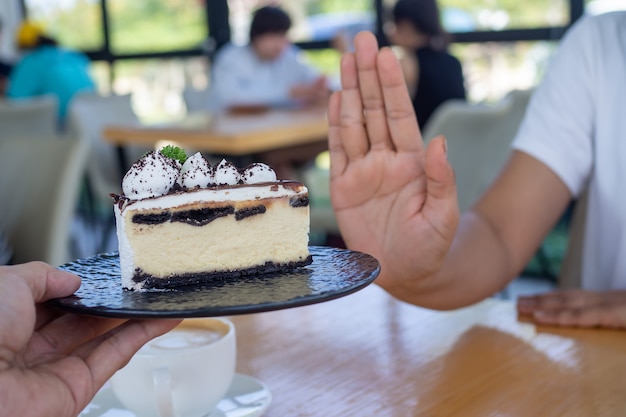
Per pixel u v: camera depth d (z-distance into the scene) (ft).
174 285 1.92
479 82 10.03
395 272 2.47
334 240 7.43
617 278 3.01
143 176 1.96
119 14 14.46
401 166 2.38
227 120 7.99
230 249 1.97
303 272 1.96
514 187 2.97
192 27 13.60
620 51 3.00
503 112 5.70
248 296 1.73
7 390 1.59
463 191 5.80
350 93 2.38
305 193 2.02
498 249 2.80
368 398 2.13
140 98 14.51
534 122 3.07
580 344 2.40
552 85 3.09
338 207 2.46
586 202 3.40
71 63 12.64
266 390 2.13
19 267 1.69
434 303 2.62
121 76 14.69
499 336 2.47
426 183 2.38
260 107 8.70
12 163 4.35
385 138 2.37
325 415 2.06
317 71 10.60
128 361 1.77
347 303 2.77
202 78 13.65
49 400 1.63
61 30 15.52
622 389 2.13
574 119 3.03
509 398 2.10
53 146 4.26
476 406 2.07
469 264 2.68
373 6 11.10
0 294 1.61
